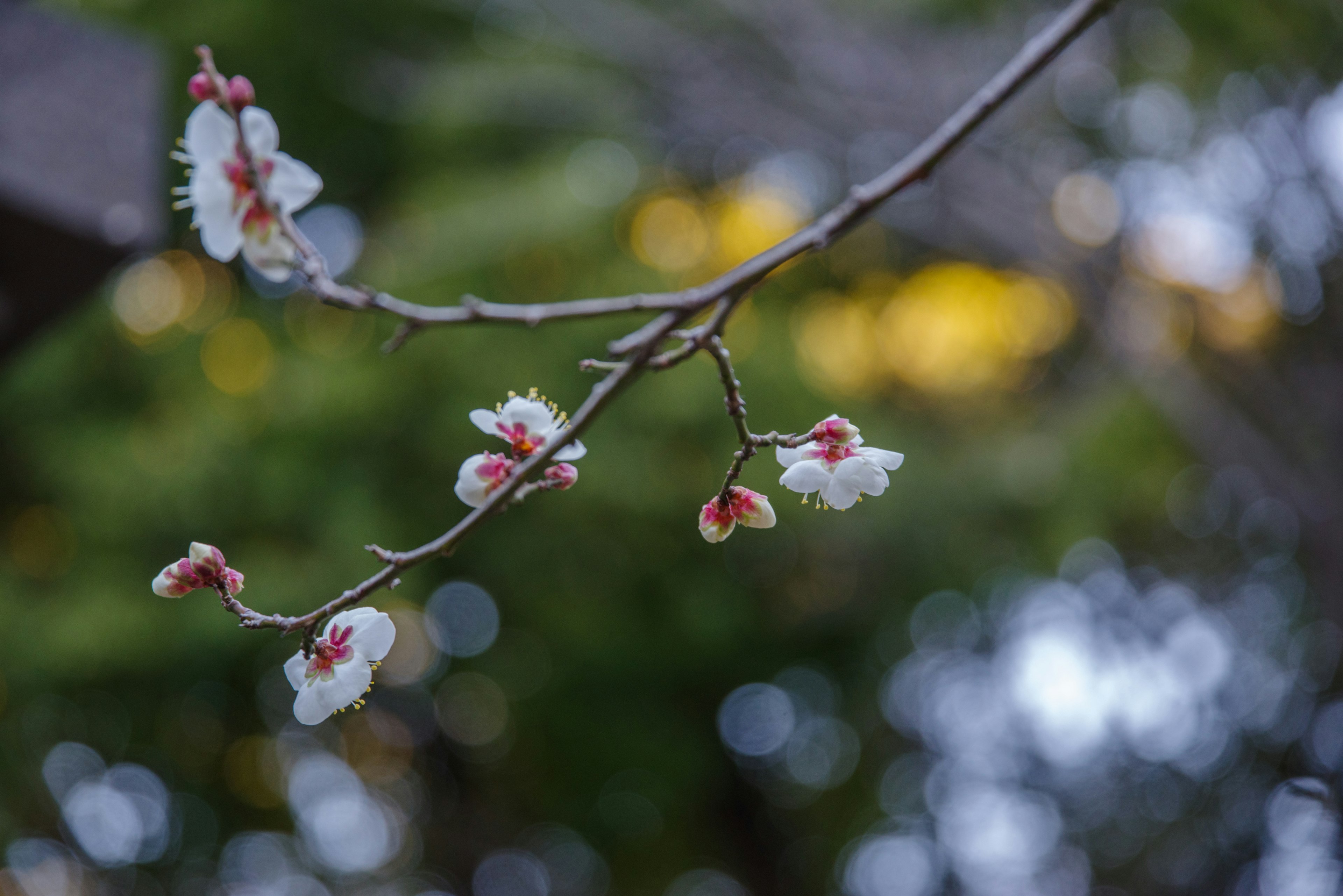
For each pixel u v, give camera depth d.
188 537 4.85
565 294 4.91
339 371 4.74
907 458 5.07
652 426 4.71
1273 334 4.89
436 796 7.50
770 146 5.58
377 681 6.55
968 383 5.86
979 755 6.64
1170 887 5.66
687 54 5.30
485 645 6.17
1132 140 4.77
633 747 6.00
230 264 5.52
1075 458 4.80
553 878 7.81
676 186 5.80
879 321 6.03
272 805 6.70
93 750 6.02
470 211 4.90
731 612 5.24
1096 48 4.78
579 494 4.64
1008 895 6.58
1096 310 5.09
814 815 7.30
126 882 6.55
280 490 4.73
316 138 5.87
